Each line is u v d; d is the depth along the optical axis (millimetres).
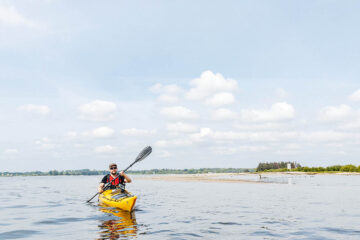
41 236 5402
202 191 16047
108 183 10344
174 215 7582
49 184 29125
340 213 7824
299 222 6562
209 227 6035
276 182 26500
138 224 6379
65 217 7449
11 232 5781
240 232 5559
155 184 24828
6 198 12984
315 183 24047
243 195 13344
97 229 5918
